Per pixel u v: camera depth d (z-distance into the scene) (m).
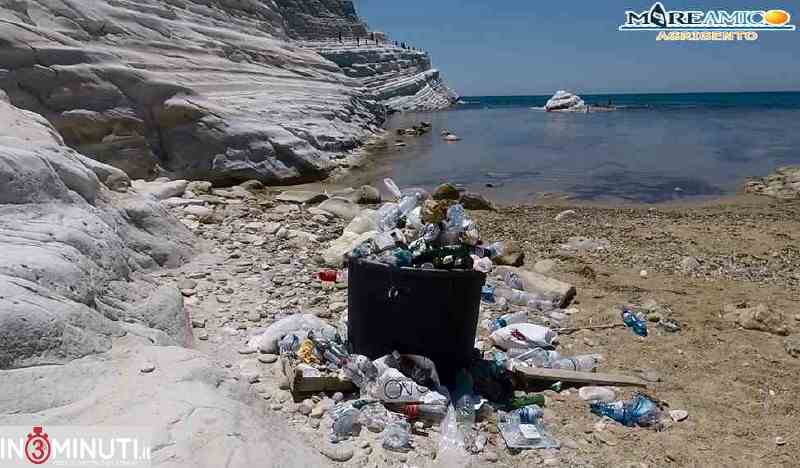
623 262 9.59
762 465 4.21
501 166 23.55
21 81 14.41
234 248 8.67
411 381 4.62
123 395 3.41
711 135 37.88
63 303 3.98
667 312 7.23
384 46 80.38
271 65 31.77
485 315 6.87
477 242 5.39
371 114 41.75
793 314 7.24
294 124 23.77
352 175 21.34
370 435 4.24
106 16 19.66
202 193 13.02
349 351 5.22
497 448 4.29
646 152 28.44
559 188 18.88
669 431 4.62
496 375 5.07
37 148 6.50
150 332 4.69
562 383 5.29
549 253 9.98
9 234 4.75
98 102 15.66
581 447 4.36
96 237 5.67
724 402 5.09
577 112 71.12
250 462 3.14
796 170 20.25
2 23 14.45
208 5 32.78
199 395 3.54
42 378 3.32
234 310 6.39
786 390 5.32
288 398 4.66
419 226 5.66
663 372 5.65
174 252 7.69
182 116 17.34
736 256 10.14
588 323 6.84
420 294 4.73
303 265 8.15
